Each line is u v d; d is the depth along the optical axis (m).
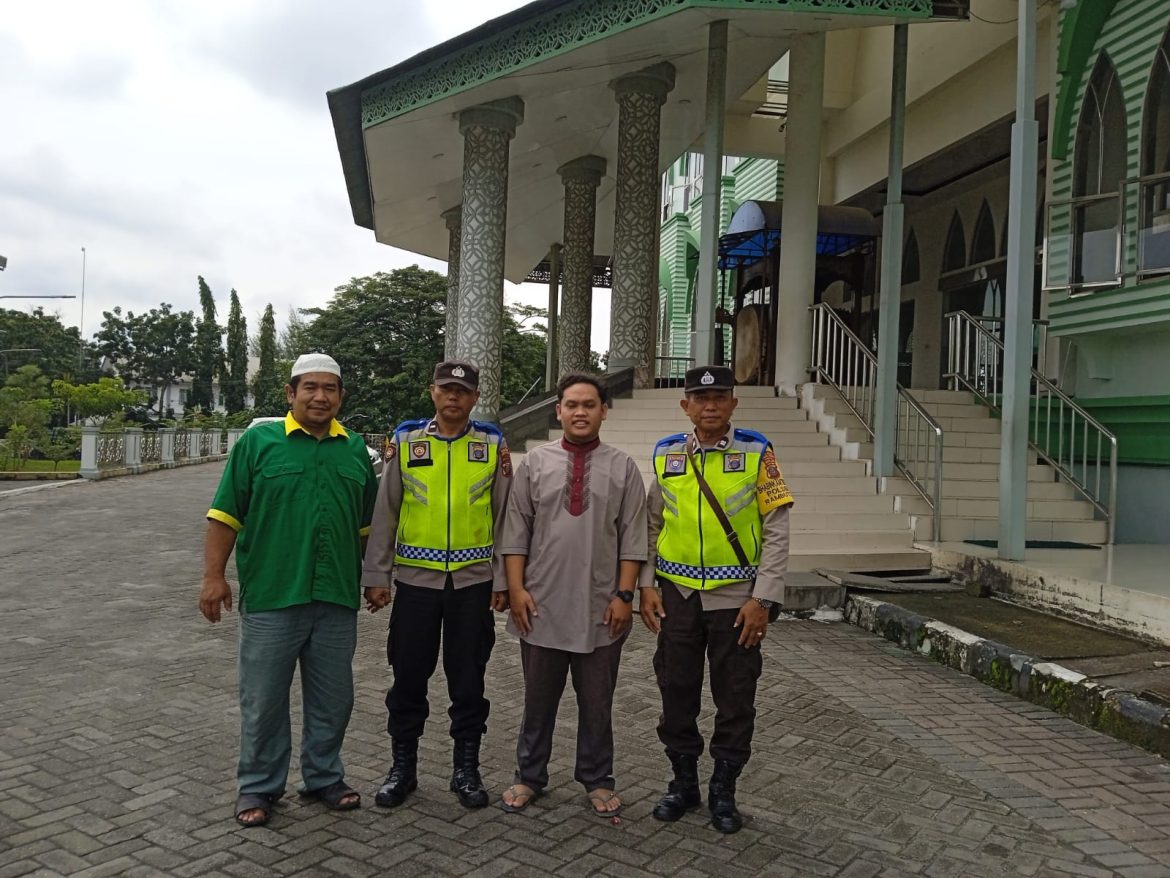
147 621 6.86
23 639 6.27
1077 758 4.22
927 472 8.68
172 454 27.11
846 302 16.41
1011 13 10.76
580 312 13.84
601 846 3.27
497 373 10.77
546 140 12.52
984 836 3.40
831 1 7.95
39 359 44.47
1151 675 4.91
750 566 3.51
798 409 9.89
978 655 5.52
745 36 9.03
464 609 3.64
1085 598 6.18
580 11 8.82
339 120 11.63
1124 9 8.52
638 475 3.66
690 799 3.56
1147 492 8.79
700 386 3.54
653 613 3.63
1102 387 9.30
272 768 3.49
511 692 5.11
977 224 14.16
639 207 10.52
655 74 10.05
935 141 12.52
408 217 16.30
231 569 9.36
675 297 22.34
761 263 13.68
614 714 4.78
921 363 15.24
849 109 14.50
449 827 3.41
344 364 30.12
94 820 3.42
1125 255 8.35
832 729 4.57
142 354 49.78
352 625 3.65
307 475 3.50
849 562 7.77
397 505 3.73
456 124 11.05
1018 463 7.12
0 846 3.20
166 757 4.07
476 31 9.46
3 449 23.03
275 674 3.45
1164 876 3.13
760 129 14.95
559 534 3.53
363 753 4.17
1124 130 8.49
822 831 3.42
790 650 6.11
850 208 13.00
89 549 10.61
